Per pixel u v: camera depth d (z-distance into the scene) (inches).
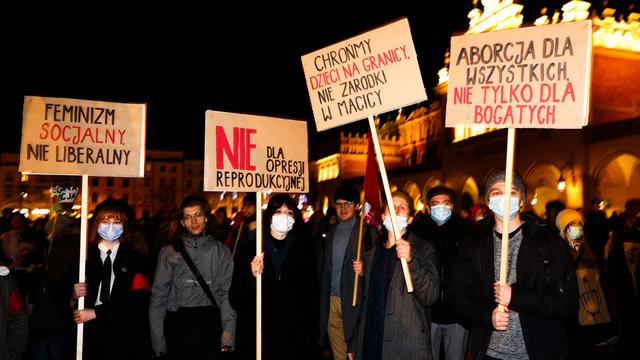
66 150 213.5
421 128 1957.4
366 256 237.5
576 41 165.8
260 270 214.7
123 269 210.2
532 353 156.4
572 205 1034.7
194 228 221.6
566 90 165.6
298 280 227.1
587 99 163.5
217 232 392.8
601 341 226.4
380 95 205.2
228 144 228.4
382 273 197.0
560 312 153.1
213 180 223.9
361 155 2479.1
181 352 211.8
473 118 177.2
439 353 234.5
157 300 213.9
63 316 206.1
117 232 210.1
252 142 233.9
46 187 3398.1
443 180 1526.8
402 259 179.0
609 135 973.8
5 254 325.7
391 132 2210.9
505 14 1443.2
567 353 160.2
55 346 259.6
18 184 3358.8
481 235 172.2
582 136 1030.4
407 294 189.3
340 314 263.1
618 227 333.1
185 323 213.9
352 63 211.2
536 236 162.2
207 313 217.2
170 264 217.3
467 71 179.6
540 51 169.8
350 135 2474.2
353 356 210.2
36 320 245.6
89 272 208.7
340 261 265.0
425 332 188.5
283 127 243.1
